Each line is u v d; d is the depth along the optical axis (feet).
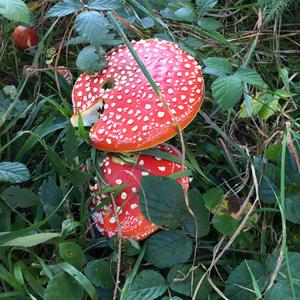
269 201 1.24
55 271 1.14
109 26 1.41
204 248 1.25
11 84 1.54
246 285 1.12
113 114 1.19
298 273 1.11
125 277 1.18
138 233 1.18
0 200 1.24
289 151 1.23
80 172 1.21
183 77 1.21
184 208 1.19
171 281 1.15
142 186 1.17
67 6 1.31
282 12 1.63
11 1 1.21
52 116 1.31
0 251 1.17
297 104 1.49
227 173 1.38
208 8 1.50
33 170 1.35
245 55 1.54
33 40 1.55
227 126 1.46
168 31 1.49
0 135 1.30
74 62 1.55
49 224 1.24
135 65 1.25
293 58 1.63
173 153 1.26
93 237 1.25
